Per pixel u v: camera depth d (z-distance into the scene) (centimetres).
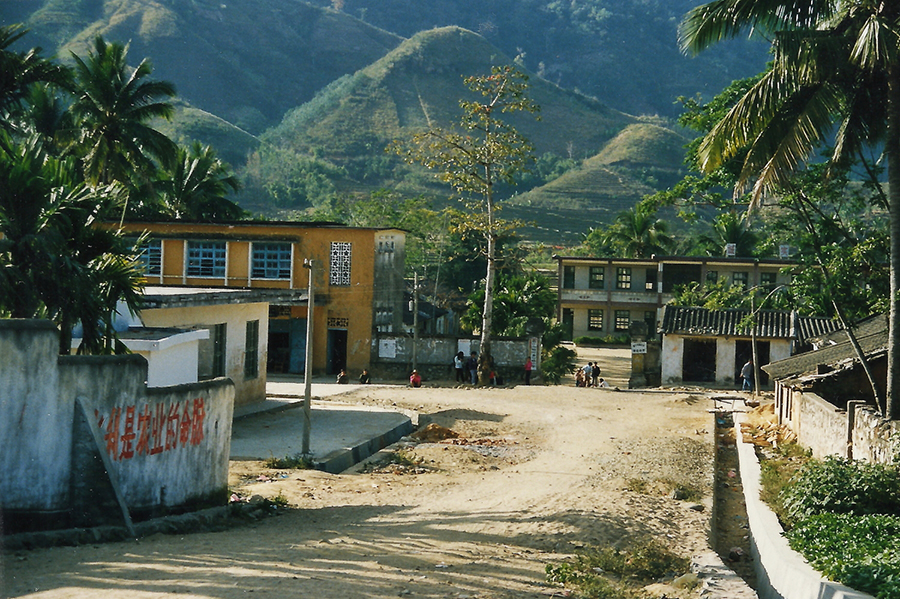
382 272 4456
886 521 1108
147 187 4359
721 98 3017
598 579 952
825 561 938
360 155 17162
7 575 747
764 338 3984
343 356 4419
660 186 16450
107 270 1326
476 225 4109
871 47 1511
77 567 800
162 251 4362
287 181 13850
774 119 1730
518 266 5900
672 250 7456
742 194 1884
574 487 1638
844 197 2186
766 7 1695
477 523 1248
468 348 4328
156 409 1126
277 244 4359
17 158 1258
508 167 4112
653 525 1326
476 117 4156
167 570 813
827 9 1708
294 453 1962
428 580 875
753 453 2000
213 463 1279
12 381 928
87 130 3988
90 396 1012
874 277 2052
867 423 1611
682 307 4291
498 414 2827
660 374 4334
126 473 1069
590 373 4003
